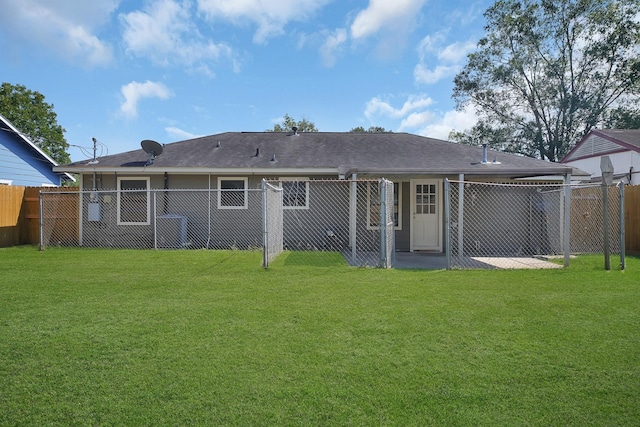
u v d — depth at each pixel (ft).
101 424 7.36
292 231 38.01
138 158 39.27
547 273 22.30
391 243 28.14
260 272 22.34
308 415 7.66
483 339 11.61
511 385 8.86
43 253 30.48
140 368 9.62
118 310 14.48
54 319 13.32
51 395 8.35
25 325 12.68
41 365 9.77
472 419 7.56
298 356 10.37
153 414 7.68
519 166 35.24
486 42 100.94
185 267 23.93
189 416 7.61
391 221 27.96
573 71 95.25
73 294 16.92
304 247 37.88
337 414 7.72
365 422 7.45
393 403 8.11
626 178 57.00
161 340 11.46
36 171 53.93
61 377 9.15
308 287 18.47
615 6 87.35
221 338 11.65
